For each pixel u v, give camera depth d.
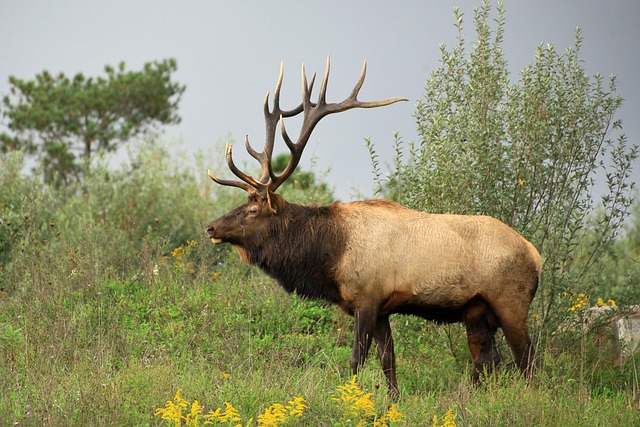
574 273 29.98
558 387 25.12
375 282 26.39
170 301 31.42
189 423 20.25
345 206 27.52
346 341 30.61
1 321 29.58
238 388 22.77
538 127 29.48
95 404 21.25
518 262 26.39
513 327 26.34
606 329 30.00
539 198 29.73
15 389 23.08
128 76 87.88
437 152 29.31
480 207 29.41
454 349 29.45
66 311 29.33
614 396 25.98
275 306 31.50
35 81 87.12
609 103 29.64
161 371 24.08
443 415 22.31
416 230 26.64
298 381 23.33
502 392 23.91
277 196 27.61
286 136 27.64
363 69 29.45
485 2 30.11
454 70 30.20
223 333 28.98
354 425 20.86
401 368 28.45
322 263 26.98
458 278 26.30
